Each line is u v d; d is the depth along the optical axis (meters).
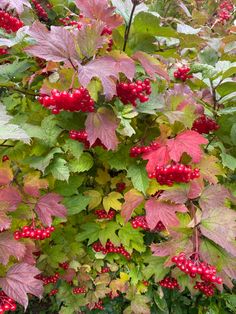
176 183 0.34
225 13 0.70
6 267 0.31
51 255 0.41
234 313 0.49
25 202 0.33
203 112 0.39
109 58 0.28
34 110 0.39
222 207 0.30
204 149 0.42
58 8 0.57
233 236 0.28
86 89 0.29
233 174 0.45
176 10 0.63
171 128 0.36
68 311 0.46
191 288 0.36
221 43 0.47
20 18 0.45
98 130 0.31
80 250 0.43
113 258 0.46
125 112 0.34
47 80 0.32
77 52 0.29
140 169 0.37
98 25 0.28
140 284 0.46
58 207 0.33
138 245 0.43
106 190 0.43
